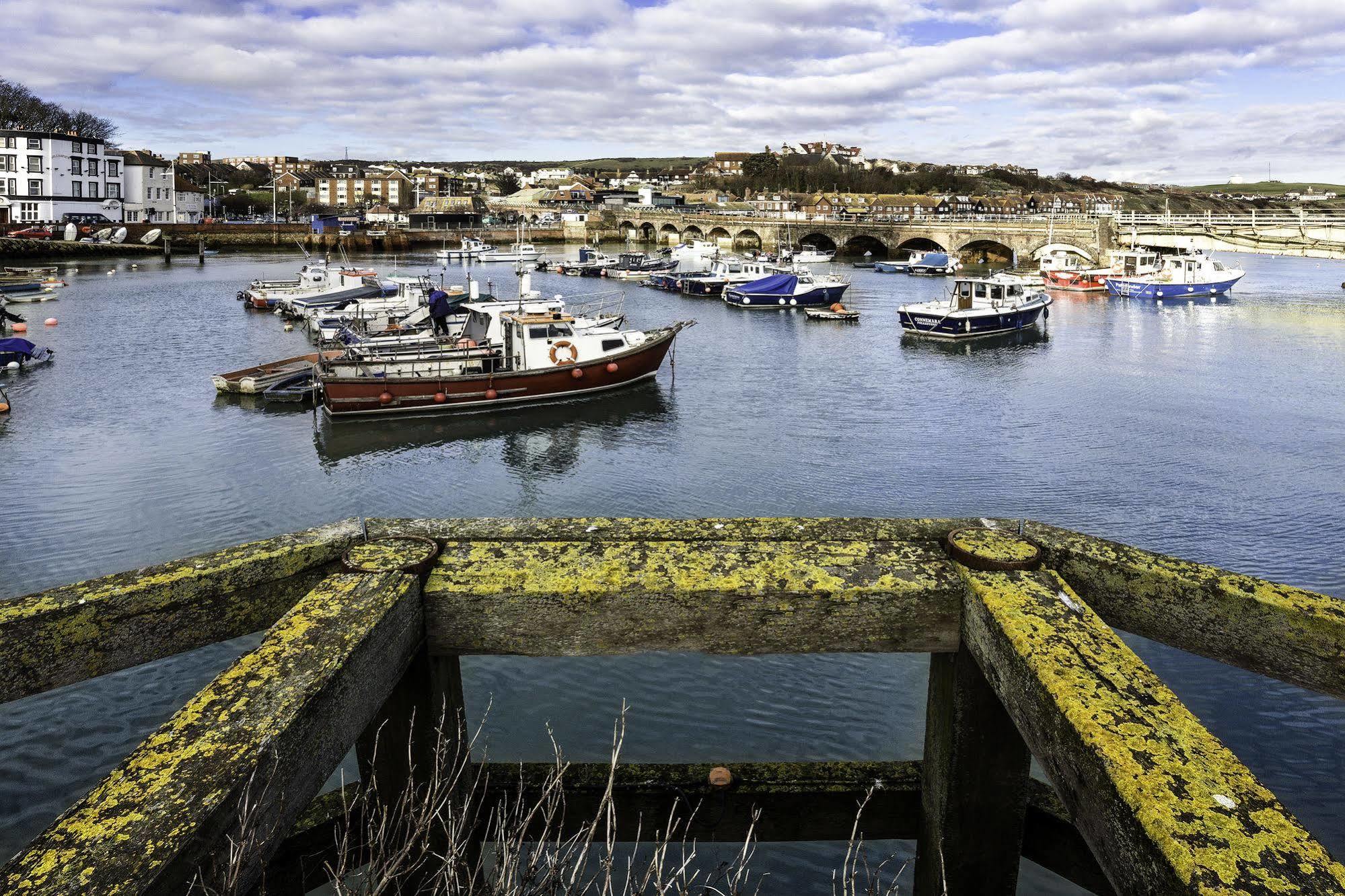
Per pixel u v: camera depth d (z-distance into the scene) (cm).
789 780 503
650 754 959
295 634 302
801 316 5225
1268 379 3278
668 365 3597
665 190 18775
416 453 2341
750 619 361
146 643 348
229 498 1920
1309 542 1622
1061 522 1744
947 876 403
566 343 2922
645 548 390
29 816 856
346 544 394
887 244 8800
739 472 2127
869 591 357
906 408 2841
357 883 462
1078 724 245
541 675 1109
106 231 8794
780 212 13100
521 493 1980
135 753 241
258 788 236
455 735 413
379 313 4409
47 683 330
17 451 2253
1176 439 2411
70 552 1580
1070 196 15838
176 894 206
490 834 489
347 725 288
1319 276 8169
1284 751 938
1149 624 365
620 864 724
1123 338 4350
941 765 404
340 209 15062
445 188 17288
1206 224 6619
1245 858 191
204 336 4119
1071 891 735
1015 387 3166
